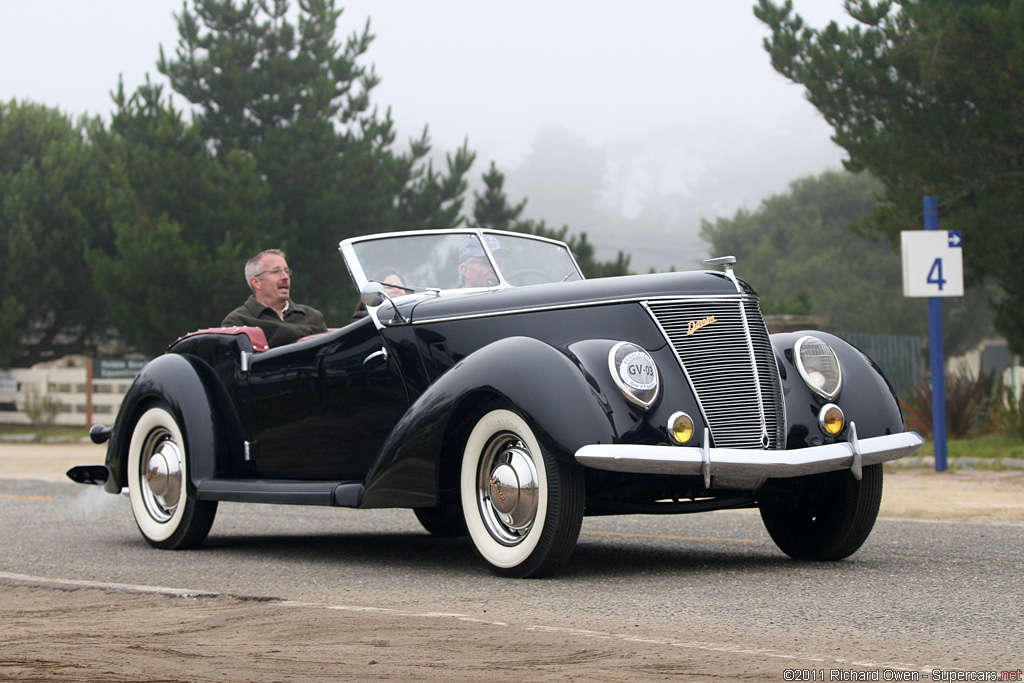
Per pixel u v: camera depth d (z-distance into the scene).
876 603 9.91
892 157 34.81
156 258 53.78
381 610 9.65
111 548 16.03
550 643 8.02
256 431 15.65
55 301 68.75
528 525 11.80
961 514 18.70
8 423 67.19
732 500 13.00
